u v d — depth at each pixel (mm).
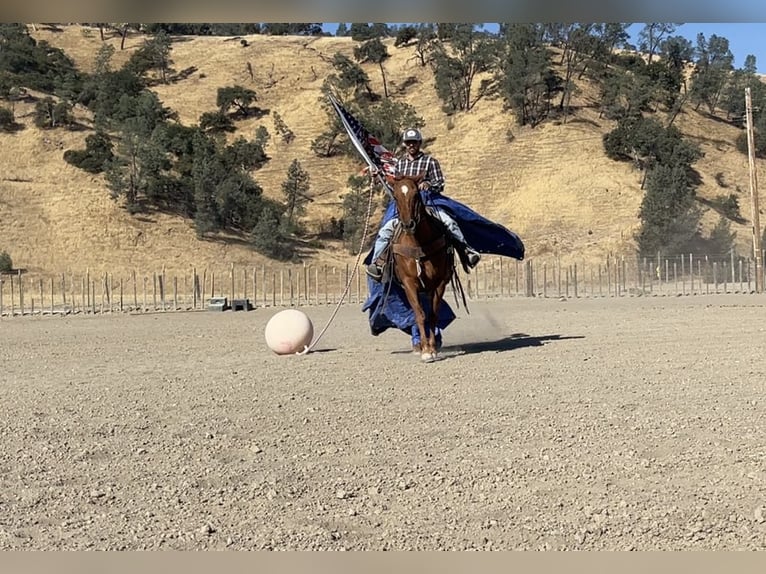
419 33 97000
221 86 97125
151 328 23500
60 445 8391
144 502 6645
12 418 9672
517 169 72062
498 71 84375
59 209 58781
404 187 12820
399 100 89688
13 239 54281
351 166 77188
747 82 87438
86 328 24203
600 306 28625
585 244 58719
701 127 82500
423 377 11891
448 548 5637
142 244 56312
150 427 9109
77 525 6152
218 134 83500
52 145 67562
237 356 15305
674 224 55906
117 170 61188
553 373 11984
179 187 62656
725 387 10727
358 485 6957
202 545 5742
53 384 12250
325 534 5887
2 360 15766
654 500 6402
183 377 12539
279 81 97812
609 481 6871
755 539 5637
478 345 15797
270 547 5691
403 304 14336
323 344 16797
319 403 10156
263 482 7078
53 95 79625
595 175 68812
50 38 109562
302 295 45000
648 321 20844
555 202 66250
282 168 77125
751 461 7328
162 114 77062
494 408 9648
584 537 5746
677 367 12414
